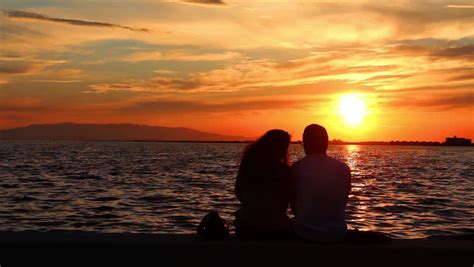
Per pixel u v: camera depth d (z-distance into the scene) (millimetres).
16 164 64688
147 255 5480
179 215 20906
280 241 5879
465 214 22062
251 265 5480
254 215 6000
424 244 5699
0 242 5492
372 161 92750
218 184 36938
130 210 22469
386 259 5461
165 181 39781
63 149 155875
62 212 21797
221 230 5883
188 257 5480
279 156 6086
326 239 5785
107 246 5492
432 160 101375
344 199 5941
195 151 154000
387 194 30859
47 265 5477
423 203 26000
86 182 38281
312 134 6176
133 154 116688
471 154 159750
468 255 5398
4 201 25750
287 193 6039
